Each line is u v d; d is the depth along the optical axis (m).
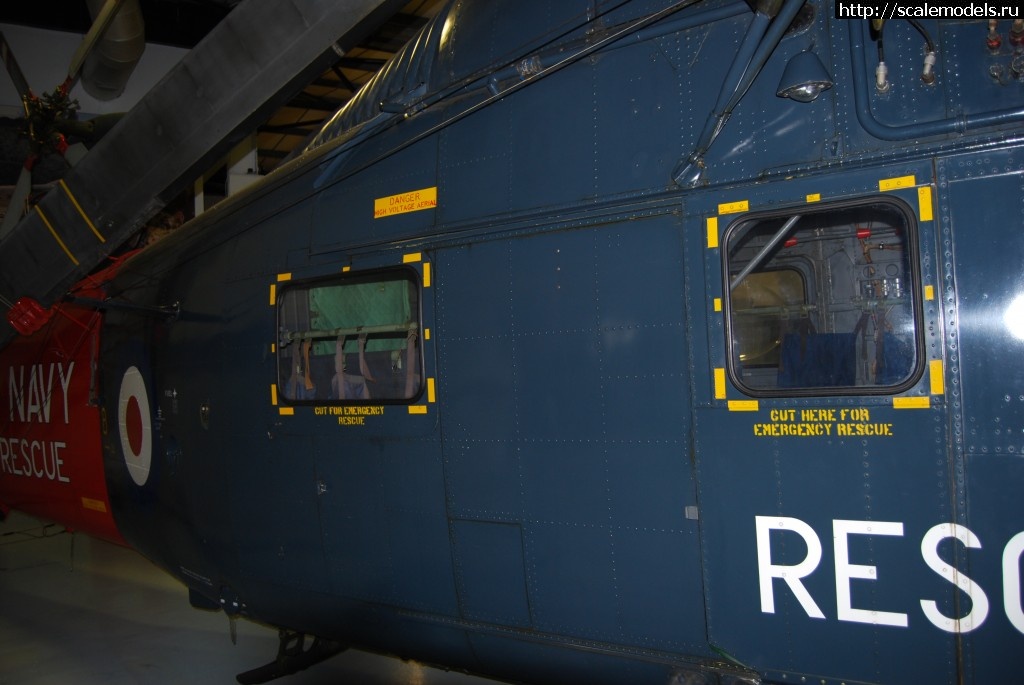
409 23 11.34
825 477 2.65
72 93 10.41
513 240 3.32
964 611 2.47
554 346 3.19
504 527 3.34
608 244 3.08
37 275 5.26
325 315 4.07
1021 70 2.48
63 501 6.24
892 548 2.56
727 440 2.82
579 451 3.14
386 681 4.85
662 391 2.95
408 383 3.64
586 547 3.14
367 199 3.86
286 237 4.20
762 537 2.77
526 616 3.34
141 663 5.27
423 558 3.61
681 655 2.99
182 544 4.92
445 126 3.63
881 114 2.65
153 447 5.03
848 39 2.74
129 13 8.34
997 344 2.44
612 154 3.13
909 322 2.66
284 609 4.39
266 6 3.69
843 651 2.67
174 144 4.28
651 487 2.98
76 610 6.46
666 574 2.97
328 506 3.92
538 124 3.35
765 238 2.91
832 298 3.02
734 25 2.97
